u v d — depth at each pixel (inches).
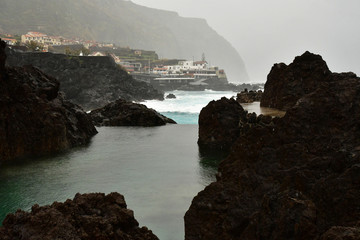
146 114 1811.0
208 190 469.7
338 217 361.4
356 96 482.3
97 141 1333.7
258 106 1397.6
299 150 453.7
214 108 1189.7
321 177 407.2
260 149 501.0
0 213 622.5
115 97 4370.1
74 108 1445.6
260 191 434.3
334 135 459.8
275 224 361.7
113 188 753.6
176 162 984.3
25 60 4301.2
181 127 1739.7
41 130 1112.2
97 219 388.5
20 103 1100.5
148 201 667.4
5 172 884.6
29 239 346.0
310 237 334.3
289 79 1214.3
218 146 1166.3
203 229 440.5
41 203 672.4
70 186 770.2
